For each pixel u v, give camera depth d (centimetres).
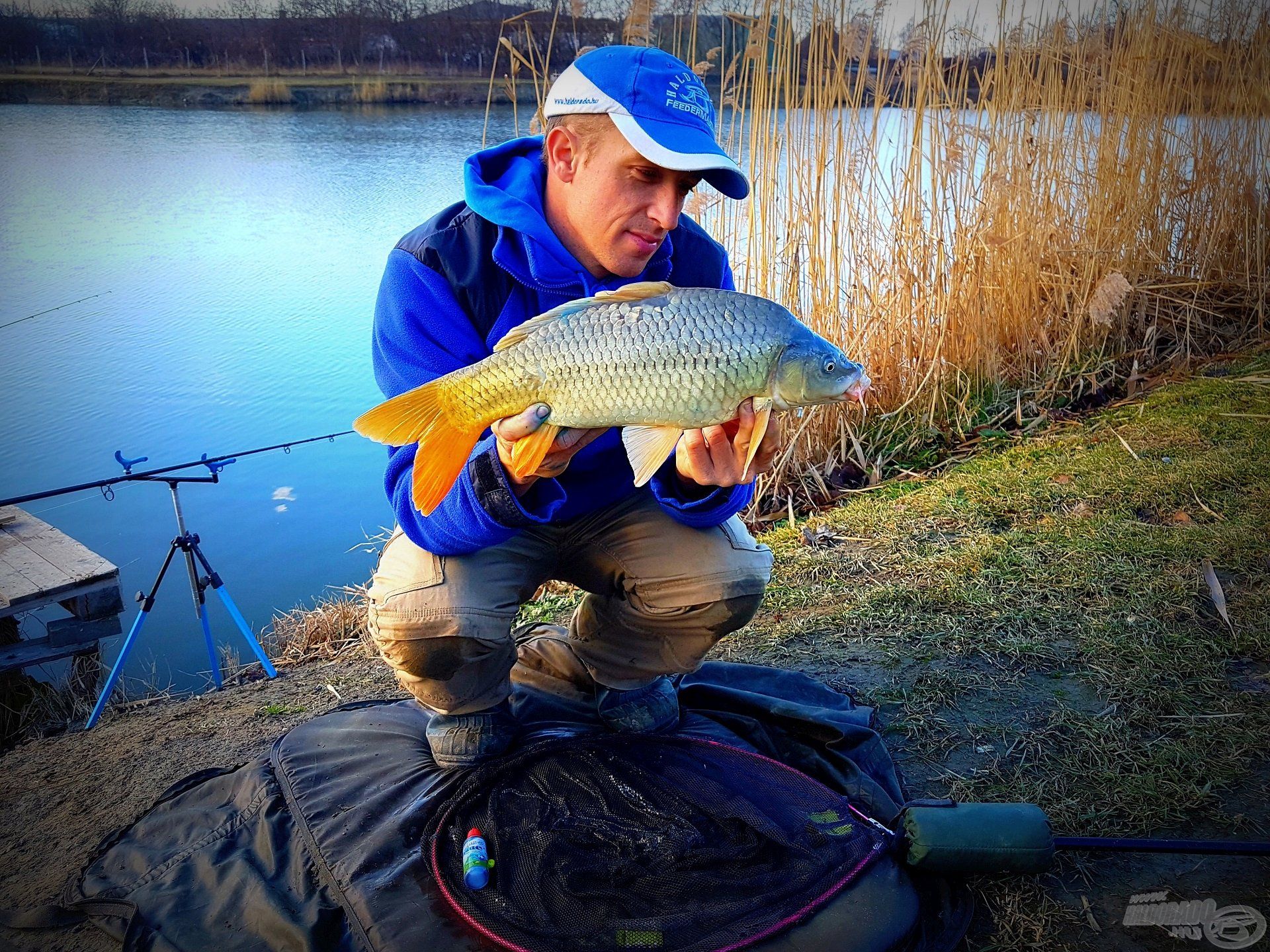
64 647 216
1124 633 145
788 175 229
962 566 170
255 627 222
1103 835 108
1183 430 221
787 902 96
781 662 149
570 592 192
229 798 123
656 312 95
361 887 101
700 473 107
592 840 105
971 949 96
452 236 113
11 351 388
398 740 127
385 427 98
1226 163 297
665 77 101
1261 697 128
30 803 135
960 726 129
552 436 98
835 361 97
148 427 335
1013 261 263
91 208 561
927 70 245
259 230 527
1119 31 276
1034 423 240
